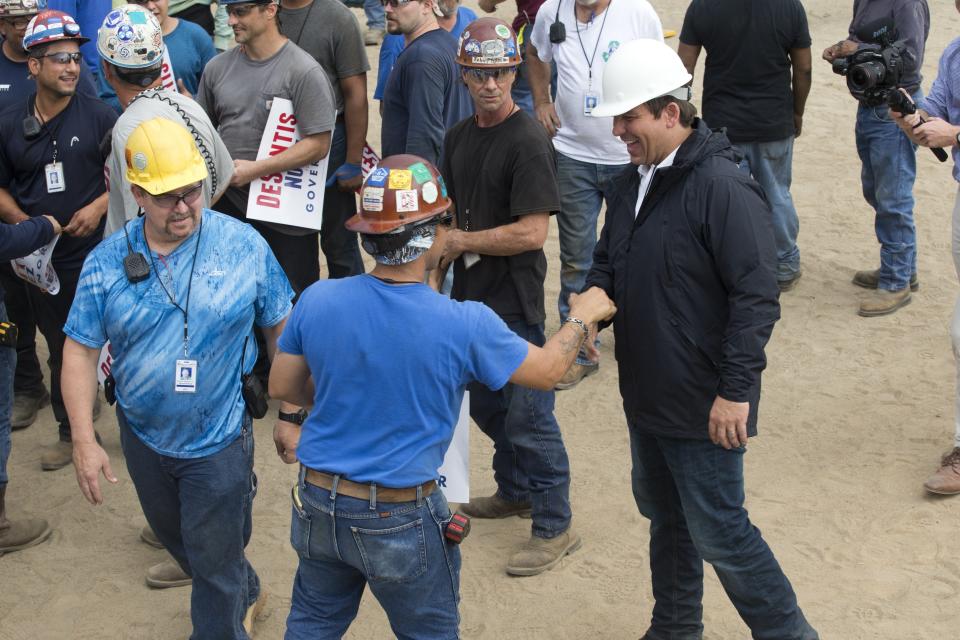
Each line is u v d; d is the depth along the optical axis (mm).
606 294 3746
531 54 6578
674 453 3701
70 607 4773
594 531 5105
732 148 3602
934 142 4738
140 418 3725
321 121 5586
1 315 4938
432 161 5980
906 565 4688
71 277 5449
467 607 4633
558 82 6348
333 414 3184
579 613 4559
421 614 3318
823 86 11547
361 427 3156
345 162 6398
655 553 4090
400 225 3049
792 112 6820
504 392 4891
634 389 3734
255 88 5570
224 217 3771
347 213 6457
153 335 3643
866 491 5234
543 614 4566
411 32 6020
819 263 7828
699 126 3564
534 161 4402
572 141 6316
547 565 4809
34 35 5062
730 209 3430
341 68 6137
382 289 3113
